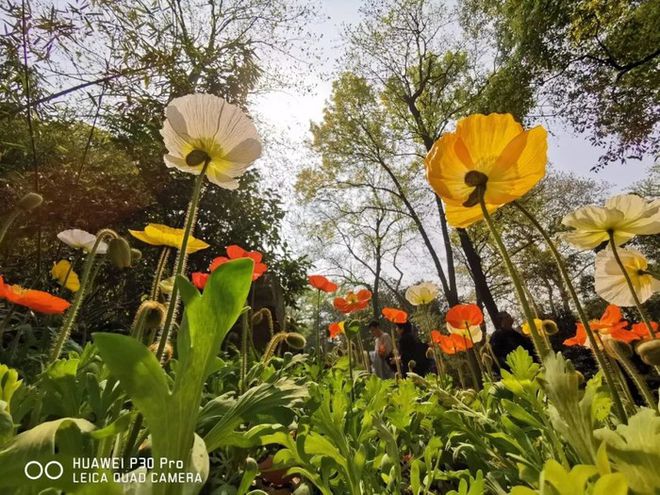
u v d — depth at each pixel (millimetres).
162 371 489
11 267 3988
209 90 6277
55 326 2682
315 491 1170
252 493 746
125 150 5465
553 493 444
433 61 17781
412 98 17484
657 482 524
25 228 3979
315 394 1027
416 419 1410
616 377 1280
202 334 529
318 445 881
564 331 10922
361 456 907
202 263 6602
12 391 785
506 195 925
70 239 1902
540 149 912
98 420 877
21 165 4027
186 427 510
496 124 926
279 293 6406
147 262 5852
